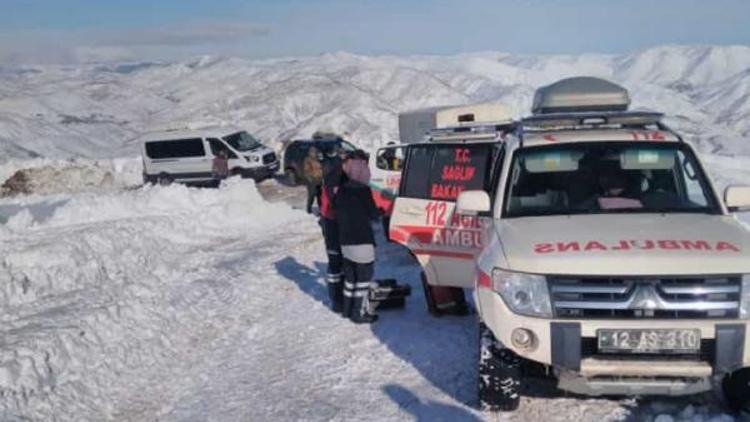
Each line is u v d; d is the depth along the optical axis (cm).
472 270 677
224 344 723
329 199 769
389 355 645
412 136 2188
